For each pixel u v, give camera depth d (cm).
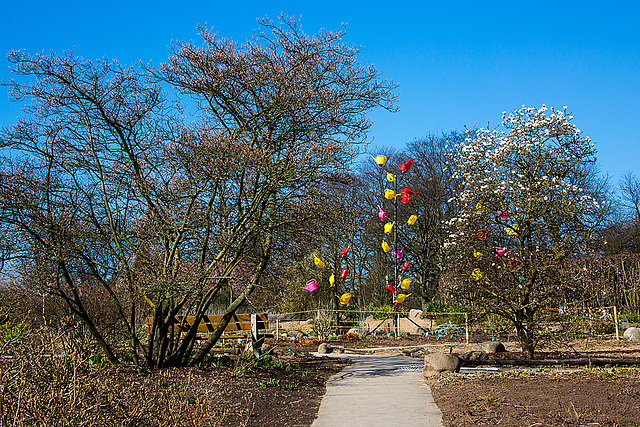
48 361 444
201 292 852
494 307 1065
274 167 850
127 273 827
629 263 1925
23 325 689
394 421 569
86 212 820
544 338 1062
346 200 935
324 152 859
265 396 706
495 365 912
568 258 1090
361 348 1555
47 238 778
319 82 948
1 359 453
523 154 1127
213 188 845
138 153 865
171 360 863
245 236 849
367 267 2988
